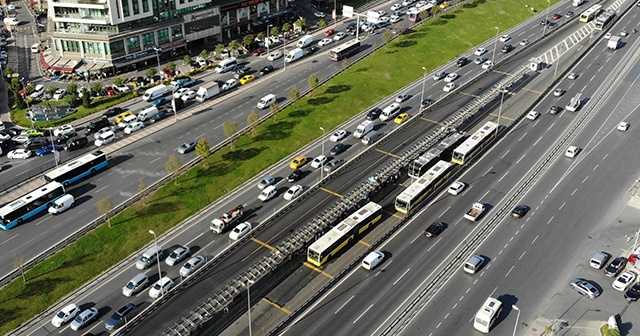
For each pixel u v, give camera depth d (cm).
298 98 15562
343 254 9919
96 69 16838
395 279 9388
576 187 11825
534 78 17050
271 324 8481
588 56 18500
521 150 13200
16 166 12656
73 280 9575
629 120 14462
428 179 11456
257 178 12419
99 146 13388
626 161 12744
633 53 18575
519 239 10325
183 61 18138
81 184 11988
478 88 16412
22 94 15850
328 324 8469
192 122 14512
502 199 11462
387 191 11731
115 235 10525
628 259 9738
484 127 13425
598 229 10594
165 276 9600
